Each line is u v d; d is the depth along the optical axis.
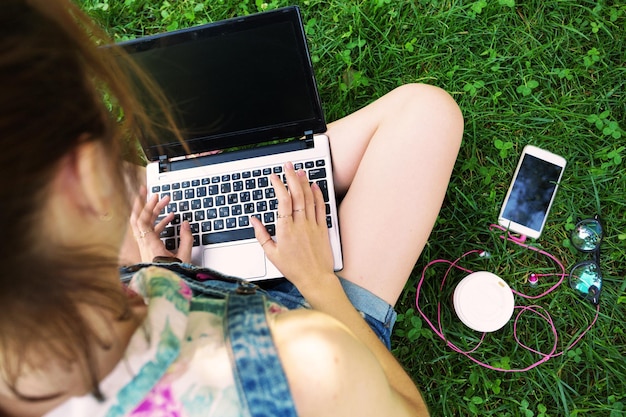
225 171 1.39
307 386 0.64
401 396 0.96
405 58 1.75
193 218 1.38
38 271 0.45
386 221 1.29
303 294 1.18
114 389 0.58
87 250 0.50
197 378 0.62
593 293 1.60
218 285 0.99
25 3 0.44
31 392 0.56
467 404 1.61
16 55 0.41
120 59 1.04
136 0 1.86
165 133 1.36
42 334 0.48
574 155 1.68
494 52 1.72
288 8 1.17
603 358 1.59
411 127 1.32
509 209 1.65
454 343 1.63
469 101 1.73
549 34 1.73
